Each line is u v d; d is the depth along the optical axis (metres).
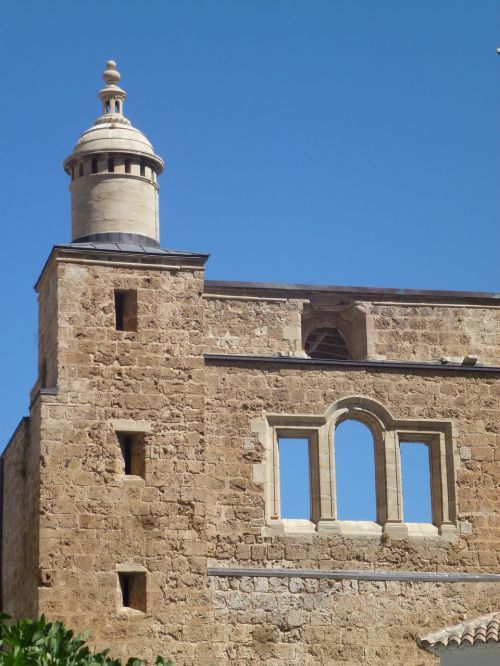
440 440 47.22
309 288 48.09
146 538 44.25
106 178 48.31
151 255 46.12
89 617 43.38
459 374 47.75
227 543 45.03
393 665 45.03
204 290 47.53
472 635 43.53
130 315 45.84
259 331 47.62
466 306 49.16
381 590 45.53
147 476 44.66
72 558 43.66
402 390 47.22
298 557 45.38
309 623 44.84
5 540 48.84
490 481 47.22
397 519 46.31
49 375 45.72
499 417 47.75
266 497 45.59
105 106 50.09
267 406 46.22
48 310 46.50
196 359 45.78
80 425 44.56
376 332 48.31
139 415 45.03
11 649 36.44
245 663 44.19
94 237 47.84
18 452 47.44
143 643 43.56
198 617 44.12
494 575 46.41
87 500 44.12
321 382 46.75
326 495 46.03
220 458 45.56
